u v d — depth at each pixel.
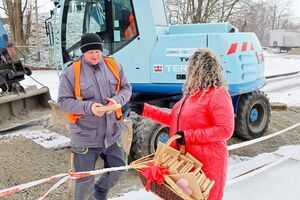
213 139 2.73
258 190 4.42
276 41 49.94
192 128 2.83
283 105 9.21
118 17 5.73
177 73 5.56
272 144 6.60
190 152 2.87
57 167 5.00
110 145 3.26
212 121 2.79
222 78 2.82
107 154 3.35
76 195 3.25
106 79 3.19
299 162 5.31
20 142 5.52
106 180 3.41
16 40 23.56
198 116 2.80
